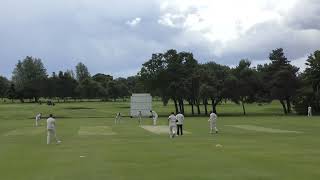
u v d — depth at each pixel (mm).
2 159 25500
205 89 113875
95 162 23250
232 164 21953
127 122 73688
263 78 121438
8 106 148750
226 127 55719
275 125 59094
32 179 18266
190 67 120938
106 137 41938
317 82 117688
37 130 54625
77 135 44844
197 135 42906
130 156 25875
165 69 119750
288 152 27297
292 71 117625
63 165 22375
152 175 18844
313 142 34312
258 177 18109
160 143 34562
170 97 120938
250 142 34656
